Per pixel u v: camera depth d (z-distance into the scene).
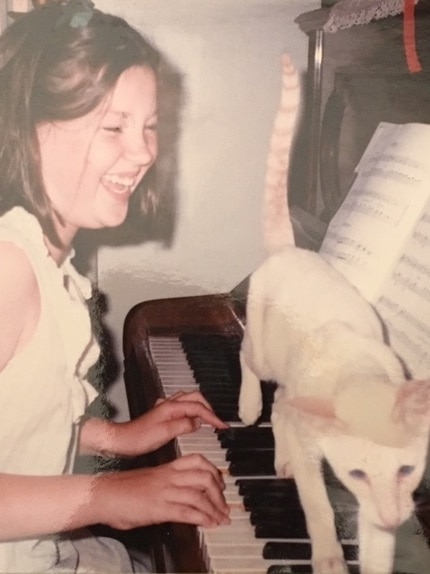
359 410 0.72
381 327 0.79
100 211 0.89
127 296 0.94
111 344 0.94
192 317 0.95
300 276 0.85
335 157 0.96
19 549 0.81
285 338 0.81
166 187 0.92
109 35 0.85
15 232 0.83
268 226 0.94
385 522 0.72
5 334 0.82
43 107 0.84
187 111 0.92
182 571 0.69
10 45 0.83
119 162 0.88
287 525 0.73
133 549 0.94
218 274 0.94
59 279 0.84
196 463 0.79
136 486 0.77
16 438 0.83
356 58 0.95
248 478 0.79
